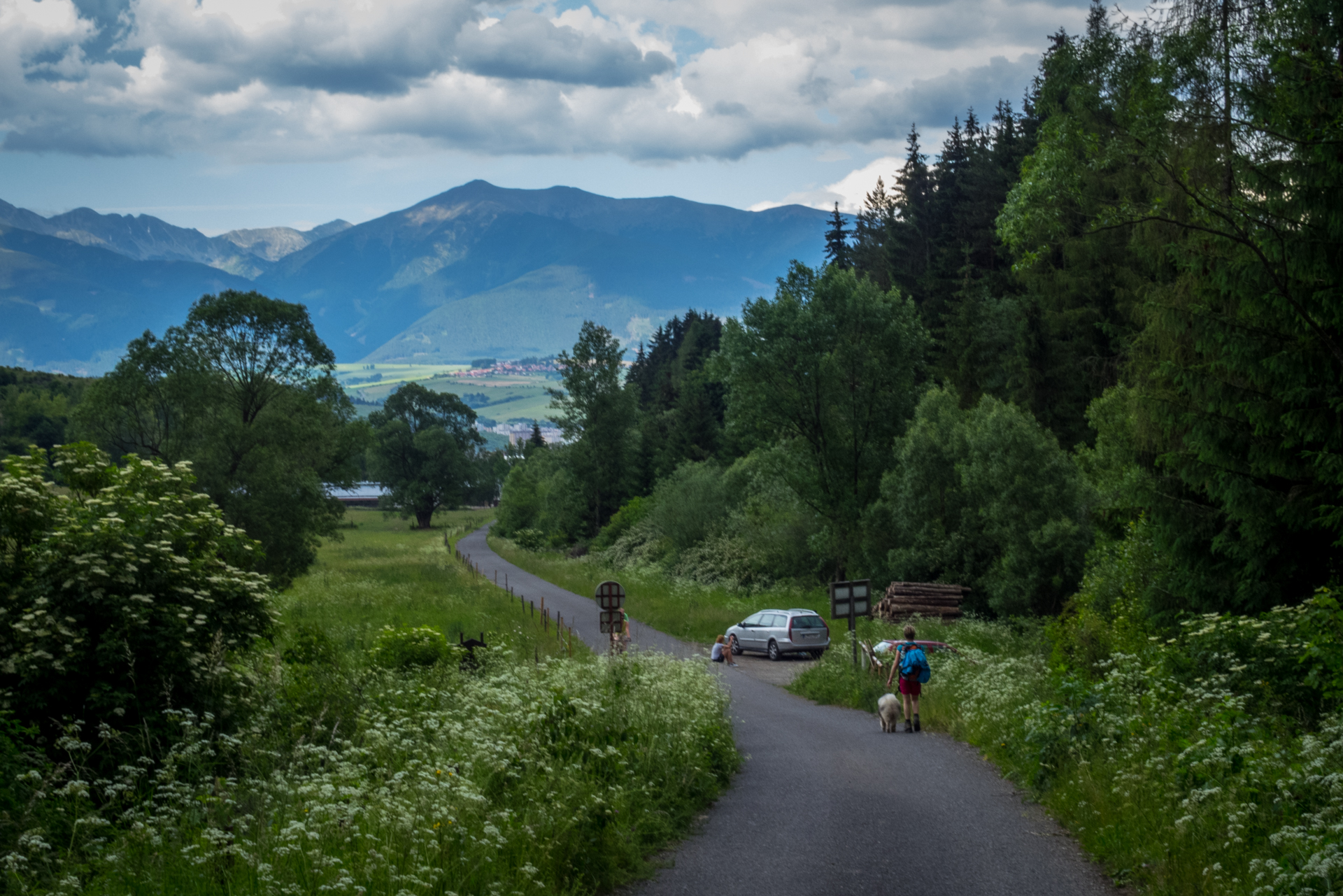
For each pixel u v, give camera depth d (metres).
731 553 46.91
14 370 111.69
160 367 44.72
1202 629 11.43
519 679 12.35
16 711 7.98
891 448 40.00
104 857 5.89
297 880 5.41
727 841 8.34
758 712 18.12
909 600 31.36
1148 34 16.16
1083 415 38.78
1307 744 7.41
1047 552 28.50
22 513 8.93
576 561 67.94
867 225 72.62
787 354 39.16
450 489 128.50
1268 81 14.34
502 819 6.84
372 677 13.09
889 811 9.45
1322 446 13.17
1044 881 7.10
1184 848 6.89
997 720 13.76
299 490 44.78
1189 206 15.84
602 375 82.25
